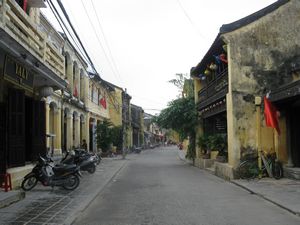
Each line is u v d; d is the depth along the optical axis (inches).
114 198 525.3
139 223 363.9
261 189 552.4
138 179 765.3
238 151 714.2
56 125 965.2
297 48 742.5
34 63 514.6
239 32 737.0
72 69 1115.9
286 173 676.1
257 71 732.7
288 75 733.9
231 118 721.6
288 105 692.7
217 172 813.2
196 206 442.9
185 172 912.3
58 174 573.9
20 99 558.6
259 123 703.1
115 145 1795.0
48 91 671.8
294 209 402.9
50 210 422.9
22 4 613.0
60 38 960.9
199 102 1102.4
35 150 657.0
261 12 740.0
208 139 992.2
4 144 529.3
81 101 1294.3
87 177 795.4
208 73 995.9
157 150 2827.3
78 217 400.5
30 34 514.0
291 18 747.4
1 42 394.0
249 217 379.6
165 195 532.4
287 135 697.6
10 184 511.8
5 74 460.1
